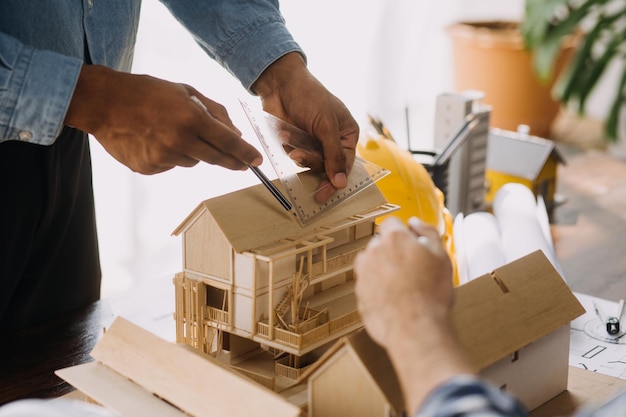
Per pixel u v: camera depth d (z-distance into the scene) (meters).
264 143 0.82
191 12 1.02
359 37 2.34
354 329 0.80
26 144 1.02
